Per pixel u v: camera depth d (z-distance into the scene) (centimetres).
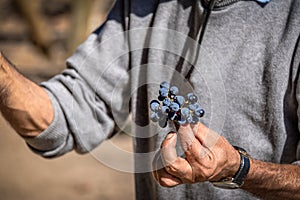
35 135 99
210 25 96
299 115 91
